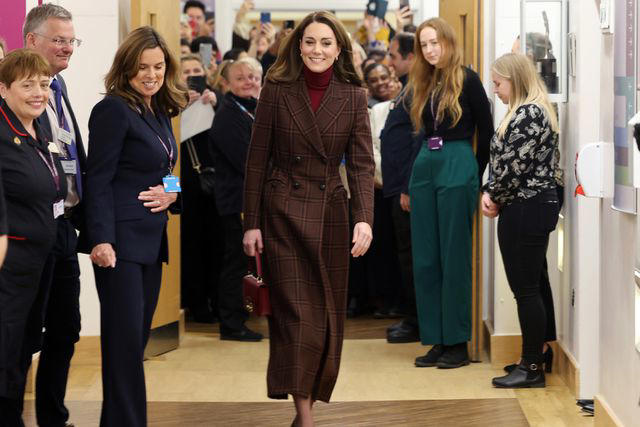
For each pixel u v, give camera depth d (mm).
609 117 4676
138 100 4270
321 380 4473
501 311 6242
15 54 3955
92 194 4160
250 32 9812
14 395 4062
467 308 6180
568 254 5730
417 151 6336
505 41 6266
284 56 4473
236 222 7066
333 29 4398
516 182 5438
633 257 4270
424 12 9930
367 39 9875
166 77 4410
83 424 4926
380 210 7859
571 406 5305
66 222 4457
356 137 4504
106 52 6215
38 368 4637
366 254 7992
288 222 4398
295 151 4414
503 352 6227
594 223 5355
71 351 4668
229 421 5078
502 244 5586
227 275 7141
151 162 4266
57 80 4527
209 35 10289
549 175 5492
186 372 6156
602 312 4883
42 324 4332
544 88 5543
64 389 4680
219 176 7098
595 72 5328
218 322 7906
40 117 4266
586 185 4758
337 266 4480
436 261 6176
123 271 4215
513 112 5469
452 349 6223
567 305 5758
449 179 6043
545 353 5988
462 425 4977
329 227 4461
